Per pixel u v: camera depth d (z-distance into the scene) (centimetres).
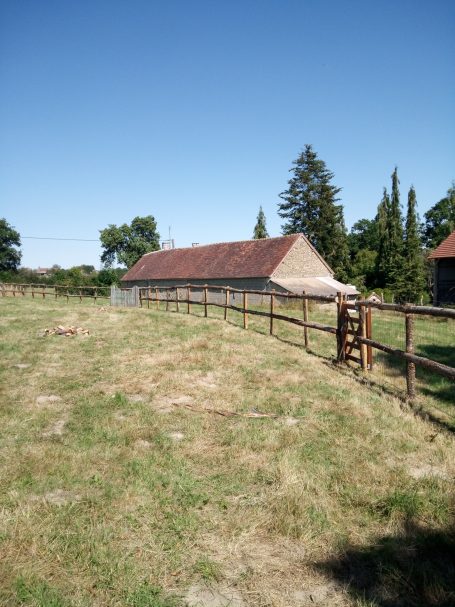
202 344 1026
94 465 443
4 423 553
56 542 322
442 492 386
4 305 2250
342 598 278
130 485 400
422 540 327
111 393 679
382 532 340
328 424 548
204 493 392
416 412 598
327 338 1194
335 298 923
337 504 375
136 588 282
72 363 870
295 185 5531
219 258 3875
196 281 3797
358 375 796
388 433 516
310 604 274
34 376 776
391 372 819
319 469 430
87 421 564
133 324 1431
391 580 289
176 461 450
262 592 282
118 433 519
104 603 272
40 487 396
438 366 577
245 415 582
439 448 478
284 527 343
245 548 324
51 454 462
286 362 870
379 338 1241
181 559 309
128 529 341
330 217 5362
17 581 283
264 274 3294
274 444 488
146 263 4772
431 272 5488
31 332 1263
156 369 814
